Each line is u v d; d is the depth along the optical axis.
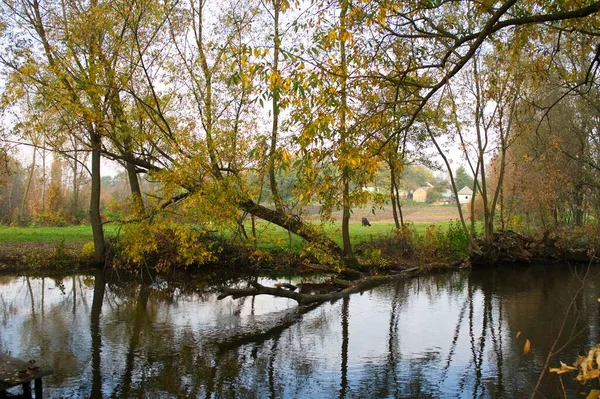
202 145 18.61
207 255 21.89
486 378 9.99
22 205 44.72
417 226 41.28
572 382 9.66
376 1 8.09
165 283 21.64
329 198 8.20
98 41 19.95
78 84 19.00
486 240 26.55
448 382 9.83
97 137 21.44
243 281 22.31
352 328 14.01
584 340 12.34
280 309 16.64
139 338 13.02
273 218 21.42
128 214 20.47
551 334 12.99
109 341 12.73
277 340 12.83
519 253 26.12
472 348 11.98
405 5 9.01
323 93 7.89
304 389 9.57
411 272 23.75
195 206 19.08
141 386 9.72
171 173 18.39
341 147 7.83
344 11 8.35
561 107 28.39
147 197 21.52
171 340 12.84
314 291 19.97
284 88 7.47
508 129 26.03
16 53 19.36
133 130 19.62
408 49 10.20
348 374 10.35
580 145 27.53
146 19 20.78
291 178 21.36
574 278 21.62
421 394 9.26
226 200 19.00
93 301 17.89
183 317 15.43
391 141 8.98
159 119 20.91
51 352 11.82
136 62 20.36
